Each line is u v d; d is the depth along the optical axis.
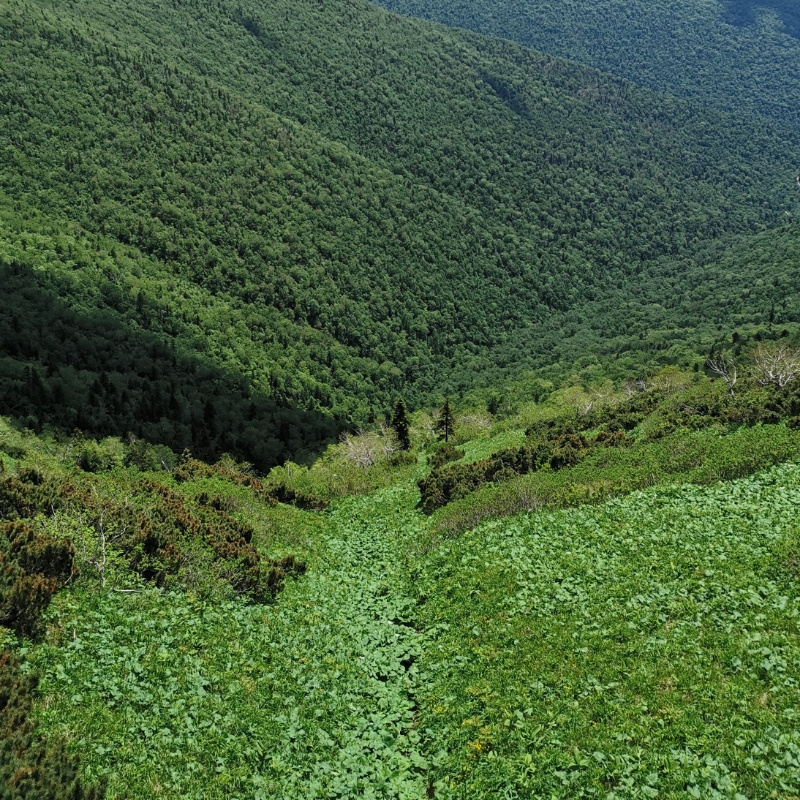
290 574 21.19
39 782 9.33
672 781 9.61
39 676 11.63
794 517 18.05
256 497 32.00
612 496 23.78
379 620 17.95
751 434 27.02
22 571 14.23
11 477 19.86
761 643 12.41
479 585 17.84
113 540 17.94
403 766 11.62
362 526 30.50
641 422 38.44
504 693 12.68
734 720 10.52
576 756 10.47
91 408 87.31
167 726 11.45
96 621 14.01
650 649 12.98
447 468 35.22
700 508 20.12
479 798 10.30
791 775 9.20
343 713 13.08
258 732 11.84
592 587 16.25
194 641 14.38
